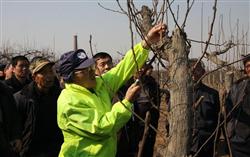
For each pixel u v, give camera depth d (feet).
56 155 15.56
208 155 16.52
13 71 20.42
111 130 10.56
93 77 11.33
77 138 11.07
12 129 14.17
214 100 16.33
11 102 14.25
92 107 10.91
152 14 9.16
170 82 8.32
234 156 15.69
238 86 15.58
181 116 8.13
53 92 16.14
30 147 15.51
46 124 15.72
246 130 15.43
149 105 16.78
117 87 11.95
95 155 11.04
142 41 11.42
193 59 10.25
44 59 16.01
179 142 8.11
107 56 17.06
